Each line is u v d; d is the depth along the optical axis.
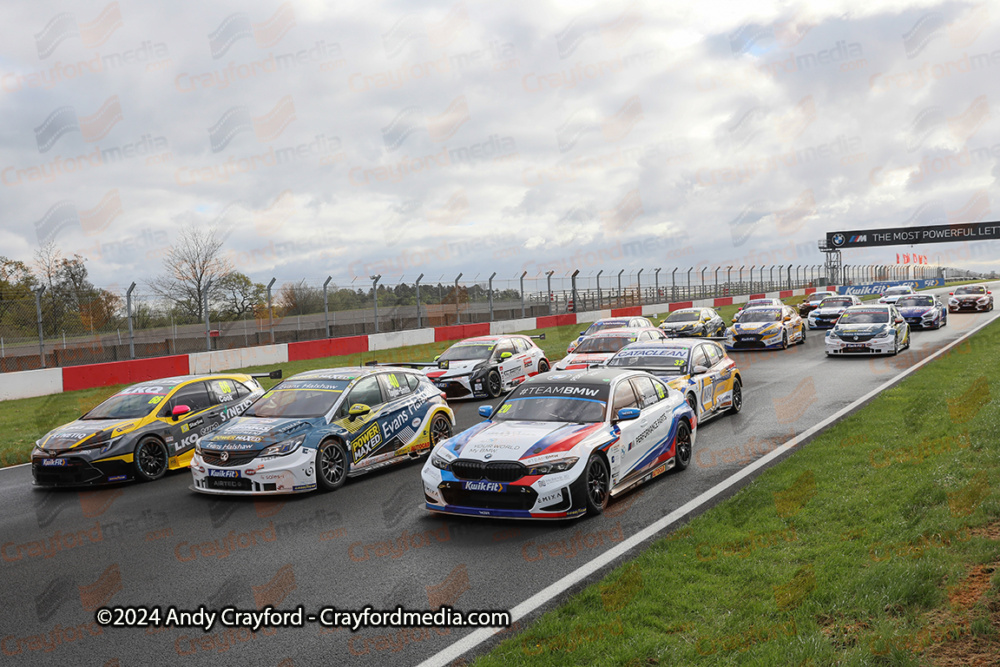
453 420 11.01
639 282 44.47
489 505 6.79
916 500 6.09
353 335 27.95
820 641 3.76
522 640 4.19
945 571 4.51
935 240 66.31
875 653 3.64
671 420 8.57
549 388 8.20
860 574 4.66
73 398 17.91
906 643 3.68
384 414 9.61
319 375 9.89
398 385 10.21
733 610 4.45
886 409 11.20
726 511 6.55
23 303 19.67
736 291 55.44
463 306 32.72
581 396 7.91
